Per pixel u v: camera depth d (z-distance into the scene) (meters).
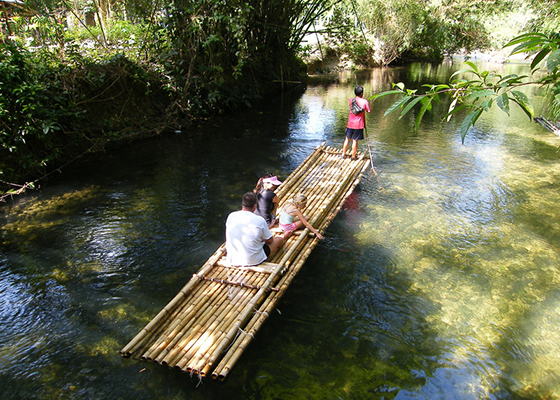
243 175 7.66
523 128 10.94
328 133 10.56
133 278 4.71
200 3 9.95
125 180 7.39
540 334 3.95
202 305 4.05
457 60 28.41
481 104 1.46
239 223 4.45
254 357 3.67
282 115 12.47
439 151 9.09
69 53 8.92
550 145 9.47
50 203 6.47
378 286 4.63
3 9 9.01
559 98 1.70
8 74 6.58
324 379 3.45
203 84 11.09
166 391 3.31
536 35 1.61
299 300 4.40
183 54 11.09
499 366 3.60
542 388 3.38
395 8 23.48
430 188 7.14
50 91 7.88
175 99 11.09
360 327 4.04
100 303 4.31
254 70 15.11
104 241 5.44
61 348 3.72
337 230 5.75
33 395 3.25
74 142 8.24
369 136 10.29
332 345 3.82
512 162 8.38
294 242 5.13
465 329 4.02
